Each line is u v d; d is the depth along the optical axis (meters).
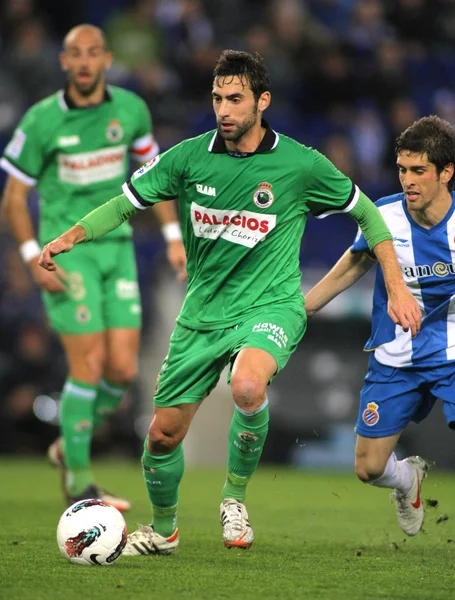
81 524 16.12
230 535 18.36
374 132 52.62
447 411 19.06
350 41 55.56
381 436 19.55
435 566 17.31
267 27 56.28
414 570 16.73
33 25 52.28
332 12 58.91
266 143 17.45
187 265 18.22
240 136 17.19
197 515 25.11
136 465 41.88
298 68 54.84
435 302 19.20
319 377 40.78
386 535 21.95
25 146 25.53
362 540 21.11
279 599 13.67
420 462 20.80
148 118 26.64
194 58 53.28
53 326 25.50
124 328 25.95
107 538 16.11
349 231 48.09
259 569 16.39
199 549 18.81
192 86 53.34
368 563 17.50
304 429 40.56
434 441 39.50
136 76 50.94
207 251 17.73
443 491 32.69
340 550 19.39
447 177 18.41
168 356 17.81
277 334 17.09
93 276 25.44
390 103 54.34
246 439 17.89
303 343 41.19
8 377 42.12
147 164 17.89
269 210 17.47
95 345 25.31
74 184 25.67
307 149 17.72
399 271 17.66
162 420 17.34
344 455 40.38
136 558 17.30
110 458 42.50
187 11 55.53
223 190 17.39
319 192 17.78
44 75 50.69
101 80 25.56
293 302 17.77
